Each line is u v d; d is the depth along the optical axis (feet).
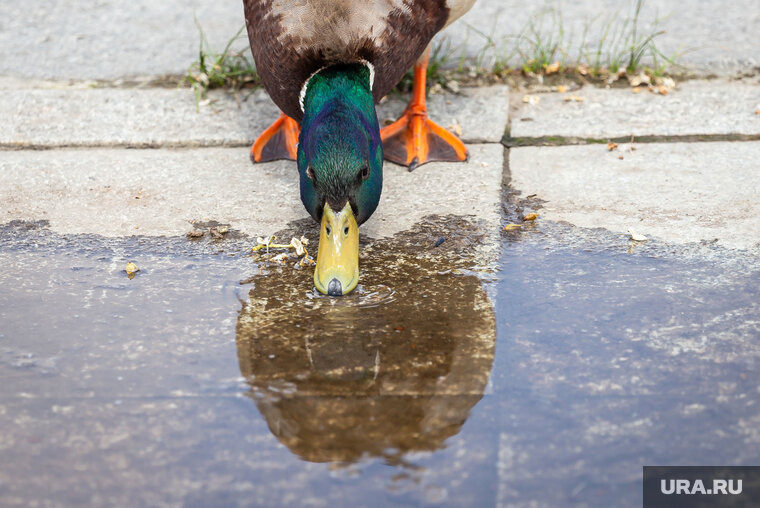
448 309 9.75
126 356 9.00
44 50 18.17
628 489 7.06
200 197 12.66
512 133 14.35
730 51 16.99
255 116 15.16
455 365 8.71
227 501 7.03
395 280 10.39
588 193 12.38
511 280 10.31
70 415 8.08
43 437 7.79
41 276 10.66
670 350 8.86
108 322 9.64
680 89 15.62
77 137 14.48
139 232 11.72
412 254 10.99
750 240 10.95
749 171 12.72
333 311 9.78
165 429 7.88
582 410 7.98
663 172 12.85
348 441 7.67
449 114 14.97
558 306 9.72
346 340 9.21
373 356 8.91
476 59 17.02
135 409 8.15
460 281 10.33
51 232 11.75
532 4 19.53
